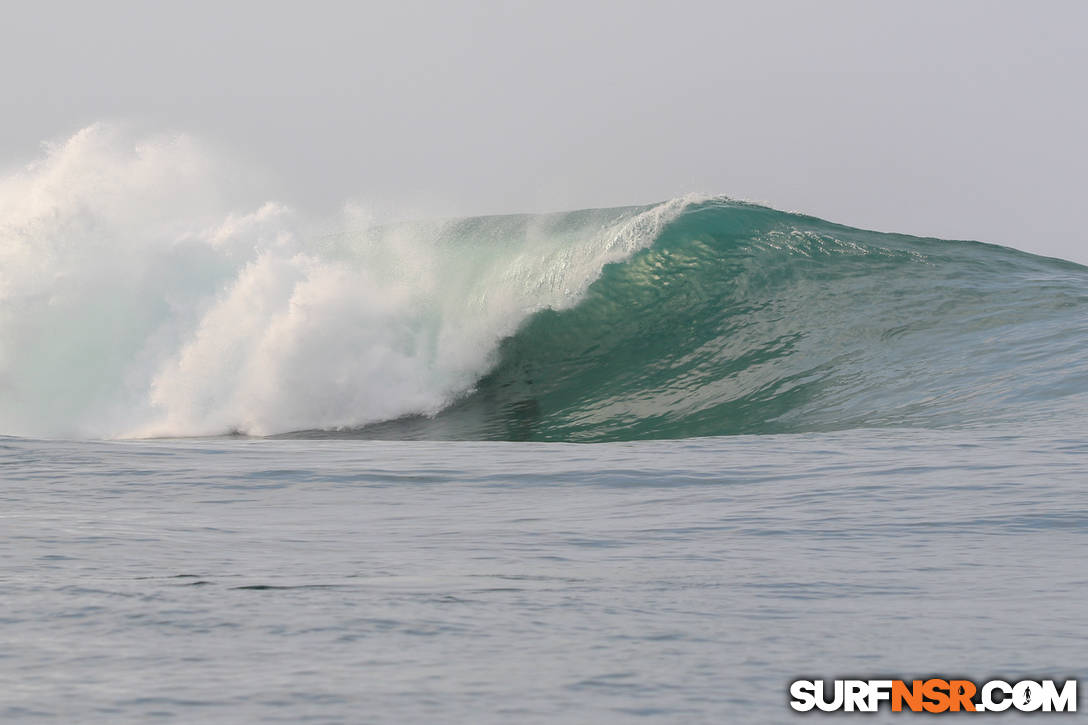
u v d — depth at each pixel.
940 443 37.72
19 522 23.77
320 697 10.27
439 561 20.03
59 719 9.45
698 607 15.63
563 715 9.91
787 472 32.12
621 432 65.31
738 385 70.31
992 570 19.25
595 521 25.31
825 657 12.49
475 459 35.97
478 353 78.81
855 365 68.12
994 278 80.38
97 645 12.35
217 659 11.77
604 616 14.73
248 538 22.55
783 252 85.25
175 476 31.50
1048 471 30.75
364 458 36.06
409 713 9.84
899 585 17.75
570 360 79.31
